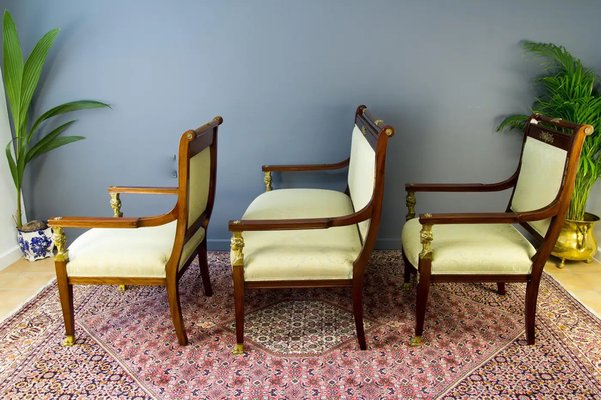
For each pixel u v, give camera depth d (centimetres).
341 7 230
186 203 164
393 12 231
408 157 254
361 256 167
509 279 173
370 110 246
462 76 240
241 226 162
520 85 241
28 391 158
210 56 239
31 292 225
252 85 244
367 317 200
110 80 244
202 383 162
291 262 168
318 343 183
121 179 261
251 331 192
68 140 243
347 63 239
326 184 262
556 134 169
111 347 182
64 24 237
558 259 251
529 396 153
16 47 225
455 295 217
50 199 265
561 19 231
